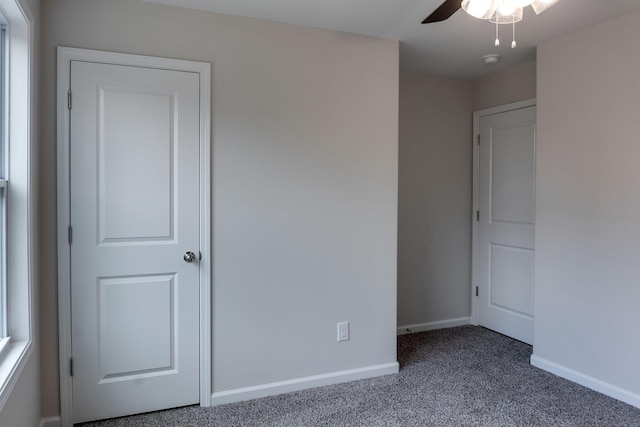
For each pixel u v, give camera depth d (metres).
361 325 2.87
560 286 2.87
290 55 2.62
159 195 2.36
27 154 1.87
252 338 2.57
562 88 2.84
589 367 2.69
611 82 2.55
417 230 3.84
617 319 2.53
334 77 2.74
